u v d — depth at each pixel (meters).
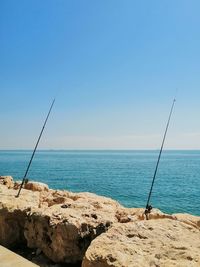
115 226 4.56
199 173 63.00
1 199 7.34
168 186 41.38
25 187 12.37
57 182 45.09
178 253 3.76
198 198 31.17
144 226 4.57
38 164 95.12
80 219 5.60
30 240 6.06
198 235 4.46
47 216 5.77
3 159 134.50
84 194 10.97
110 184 43.09
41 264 5.46
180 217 6.80
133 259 3.62
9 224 6.44
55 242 5.41
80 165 91.69
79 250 5.30
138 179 50.28
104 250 3.85
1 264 4.24
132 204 27.70
